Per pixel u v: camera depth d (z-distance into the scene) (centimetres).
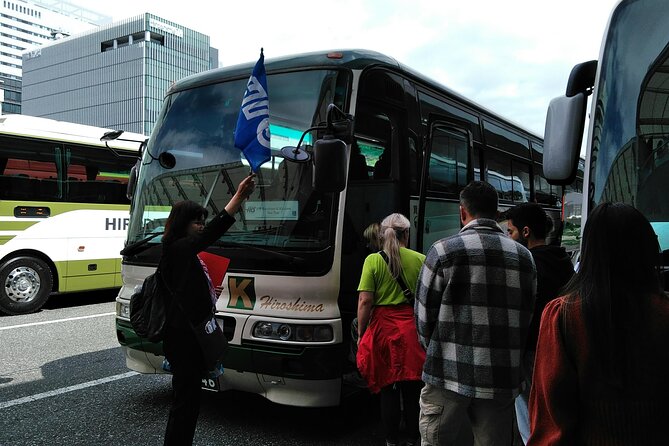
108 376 580
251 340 409
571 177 290
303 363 392
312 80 453
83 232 996
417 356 362
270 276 411
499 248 263
